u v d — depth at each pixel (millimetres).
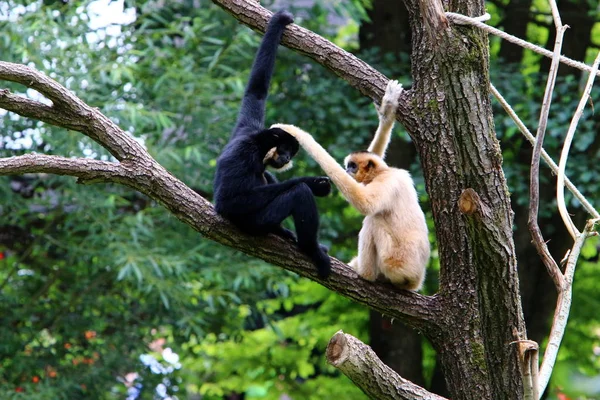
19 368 15586
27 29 14070
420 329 8516
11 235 17656
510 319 7469
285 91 17688
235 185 8391
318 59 9219
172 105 15523
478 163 7562
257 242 8336
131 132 14625
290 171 16906
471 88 7566
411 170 17203
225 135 15867
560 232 17719
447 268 8266
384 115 8664
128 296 17125
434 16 7512
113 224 15531
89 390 16078
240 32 15312
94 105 14766
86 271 16578
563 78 16844
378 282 8852
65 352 16344
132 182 7992
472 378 8180
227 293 15523
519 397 7570
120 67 14430
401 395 7074
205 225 8250
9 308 16172
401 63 18000
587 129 16375
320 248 8484
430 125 8125
